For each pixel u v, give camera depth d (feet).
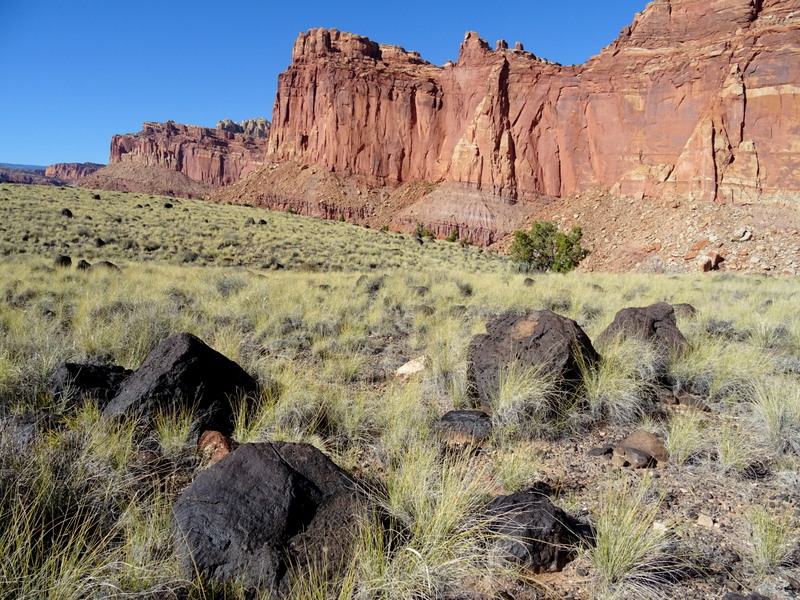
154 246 85.56
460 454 13.06
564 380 15.80
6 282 39.73
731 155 220.02
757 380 17.51
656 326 21.11
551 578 8.55
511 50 337.52
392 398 16.11
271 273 67.87
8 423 12.40
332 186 350.84
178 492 10.75
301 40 421.18
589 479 12.08
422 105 358.02
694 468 12.60
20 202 108.68
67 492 9.53
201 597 7.48
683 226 204.33
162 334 22.75
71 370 14.93
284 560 7.88
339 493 9.29
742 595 7.90
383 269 86.07
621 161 270.26
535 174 310.65
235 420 14.24
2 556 7.38
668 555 8.69
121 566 7.88
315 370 21.08
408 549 8.20
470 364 17.78
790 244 173.88
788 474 11.99
